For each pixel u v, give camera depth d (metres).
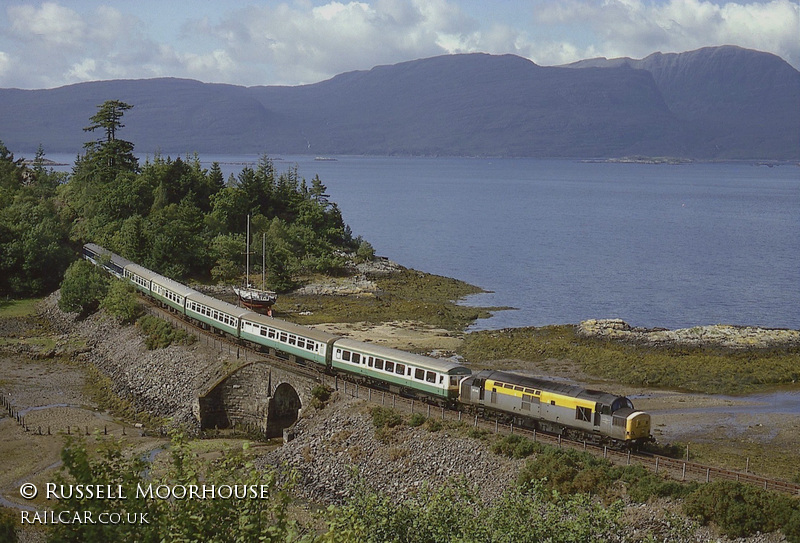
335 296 146.00
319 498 62.19
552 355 104.94
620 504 40.78
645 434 58.28
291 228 177.50
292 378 77.81
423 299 148.50
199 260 155.00
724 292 162.50
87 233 165.62
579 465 55.75
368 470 63.41
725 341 109.38
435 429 64.69
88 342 111.25
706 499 48.31
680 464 55.41
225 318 96.75
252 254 160.38
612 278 178.38
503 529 37.38
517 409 64.19
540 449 58.31
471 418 66.38
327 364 80.94
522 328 119.62
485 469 58.53
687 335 112.19
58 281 145.00
